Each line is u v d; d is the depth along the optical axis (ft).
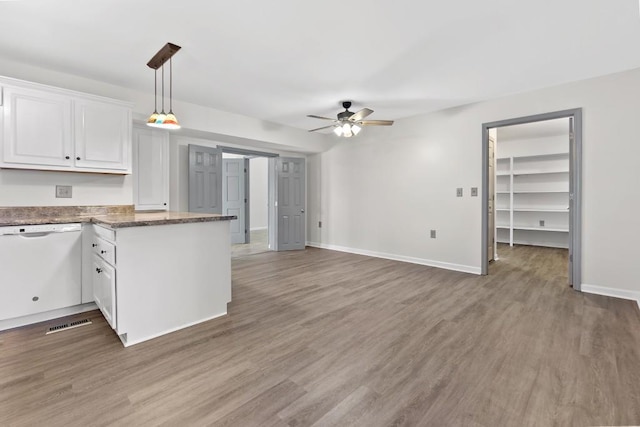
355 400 5.10
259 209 30.68
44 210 9.62
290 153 20.48
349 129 12.56
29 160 8.66
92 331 7.74
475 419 4.64
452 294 10.68
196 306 8.19
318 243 21.07
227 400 5.09
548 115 11.54
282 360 6.37
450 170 14.32
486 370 5.97
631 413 4.71
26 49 8.64
